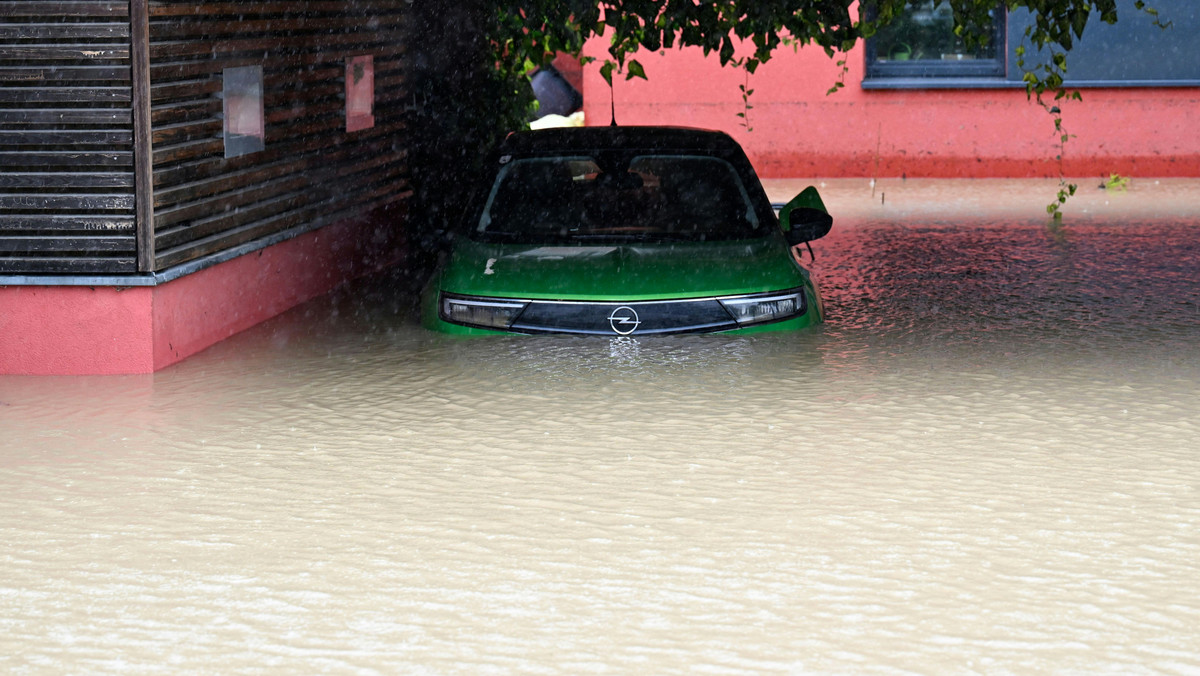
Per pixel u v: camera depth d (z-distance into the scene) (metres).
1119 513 9.54
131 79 13.60
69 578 8.43
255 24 15.92
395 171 21.45
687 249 15.58
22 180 13.73
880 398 12.77
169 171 14.17
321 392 13.20
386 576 8.41
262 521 9.48
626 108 35.03
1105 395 12.87
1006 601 7.98
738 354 14.44
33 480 10.47
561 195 16.41
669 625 7.66
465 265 15.61
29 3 13.48
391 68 20.86
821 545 8.92
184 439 11.61
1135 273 19.69
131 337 13.99
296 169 17.38
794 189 32.41
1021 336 15.52
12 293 13.96
